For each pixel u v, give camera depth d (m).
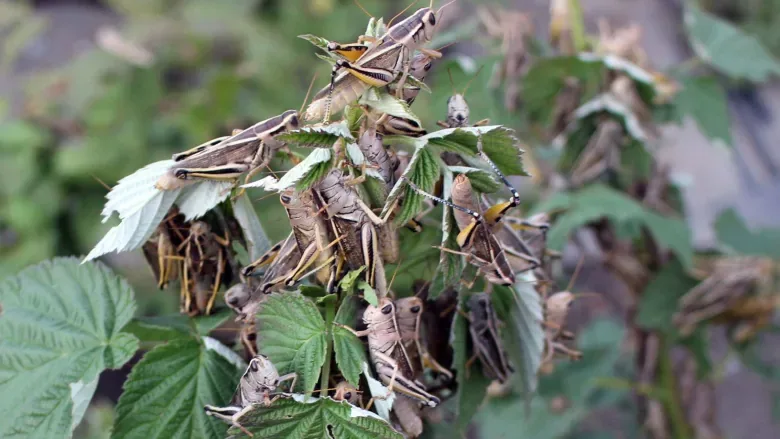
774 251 0.81
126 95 1.31
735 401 1.18
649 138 0.71
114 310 0.58
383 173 0.55
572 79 0.70
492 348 0.58
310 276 0.57
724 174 1.40
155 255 0.58
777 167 1.39
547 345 0.60
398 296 0.58
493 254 0.55
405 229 0.57
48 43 1.61
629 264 0.73
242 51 1.44
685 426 0.75
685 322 0.72
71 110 1.33
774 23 1.54
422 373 0.57
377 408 0.55
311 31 1.50
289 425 0.54
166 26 1.42
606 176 0.73
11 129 1.29
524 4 1.47
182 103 1.35
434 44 0.73
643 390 0.75
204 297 0.58
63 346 0.57
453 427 0.59
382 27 0.55
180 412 0.56
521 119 0.71
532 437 0.78
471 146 0.56
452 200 0.55
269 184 0.54
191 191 0.56
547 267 0.61
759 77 0.73
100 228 1.28
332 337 0.55
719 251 0.80
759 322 0.73
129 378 0.56
